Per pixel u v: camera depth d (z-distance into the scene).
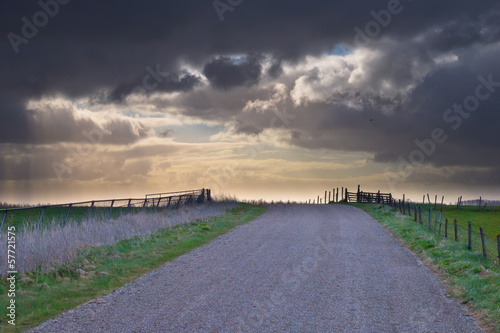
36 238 14.17
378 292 11.33
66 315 9.19
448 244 18.23
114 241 17.45
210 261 15.25
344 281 12.53
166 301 10.30
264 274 13.32
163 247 17.69
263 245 18.94
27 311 9.41
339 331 8.44
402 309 9.86
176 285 11.85
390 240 20.91
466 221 39.59
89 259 14.32
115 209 28.16
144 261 14.84
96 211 27.02
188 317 9.15
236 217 30.77
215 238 20.86
